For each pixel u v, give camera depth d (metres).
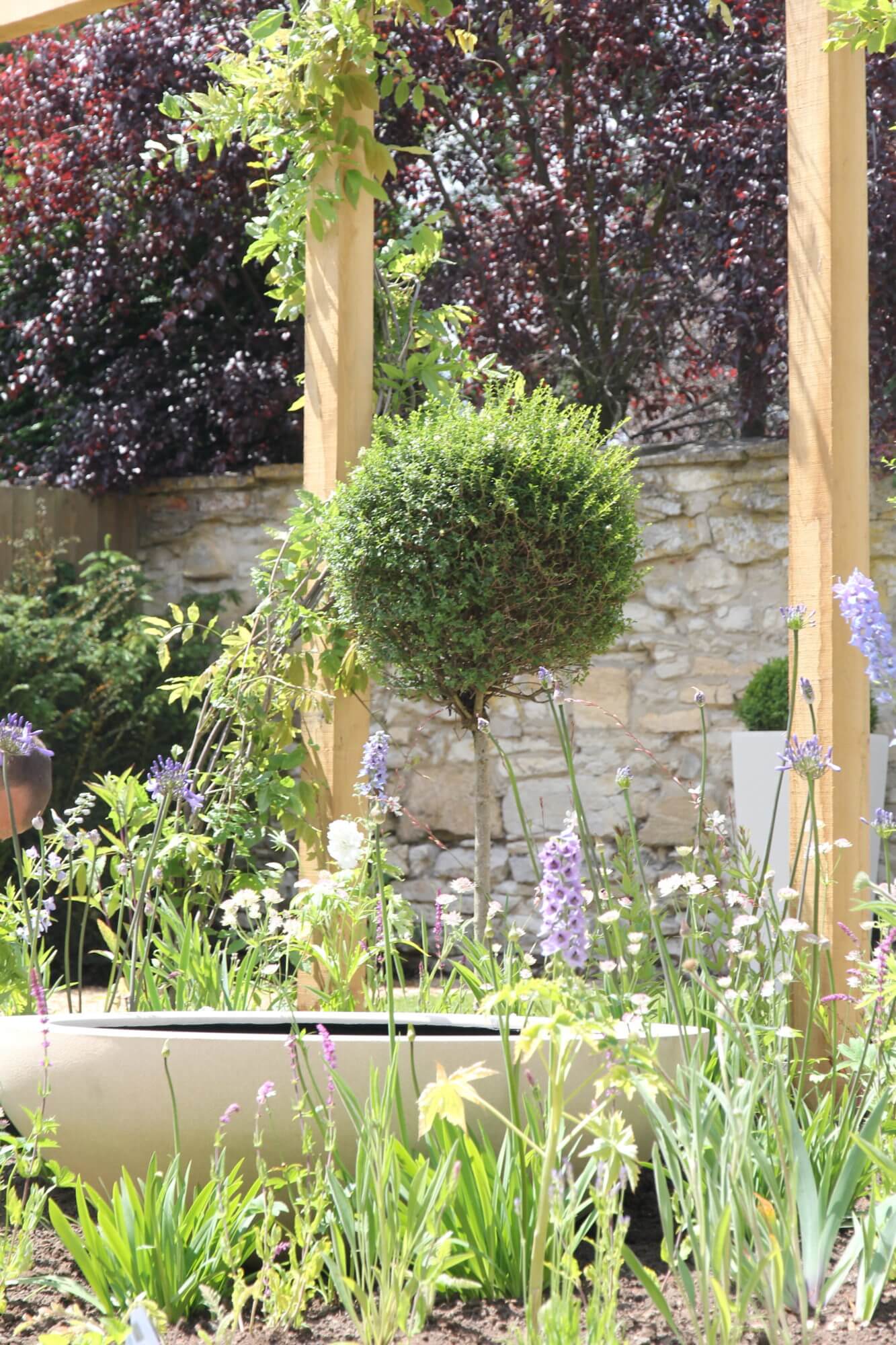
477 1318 2.83
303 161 5.80
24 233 13.02
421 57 11.90
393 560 5.09
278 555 5.98
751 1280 2.49
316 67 5.62
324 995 4.72
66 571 10.69
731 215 10.54
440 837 9.77
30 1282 3.12
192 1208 3.02
